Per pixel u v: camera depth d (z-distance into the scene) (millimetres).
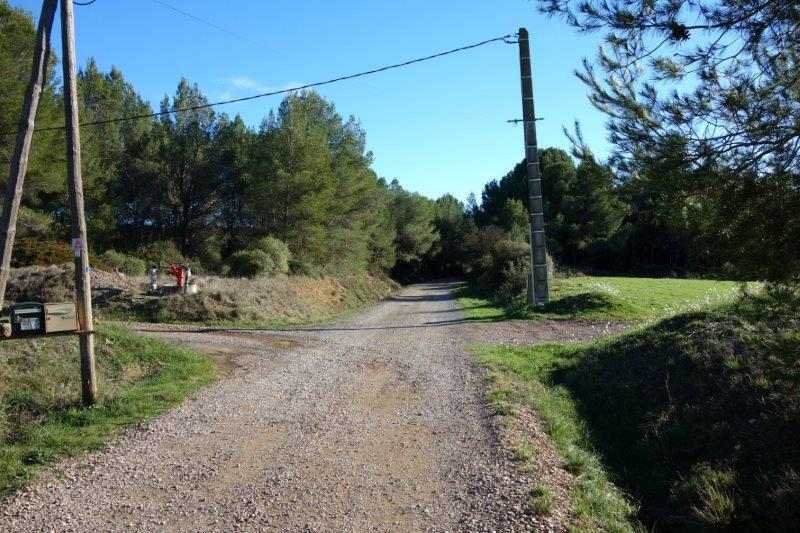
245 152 43750
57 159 23422
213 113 45688
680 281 31516
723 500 6035
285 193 35250
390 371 11656
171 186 43531
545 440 7539
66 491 5840
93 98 44219
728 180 4793
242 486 5980
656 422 8391
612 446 8250
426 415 8547
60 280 20531
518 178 68250
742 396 7820
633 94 5105
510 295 31000
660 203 5371
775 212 4676
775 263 4738
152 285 21797
